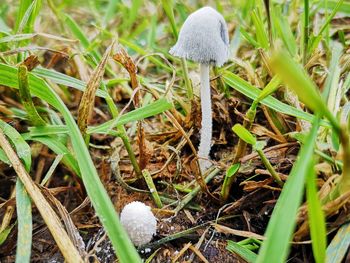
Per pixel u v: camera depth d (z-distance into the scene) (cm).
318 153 6
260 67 9
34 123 7
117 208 7
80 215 7
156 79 10
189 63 10
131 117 7
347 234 5
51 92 6
